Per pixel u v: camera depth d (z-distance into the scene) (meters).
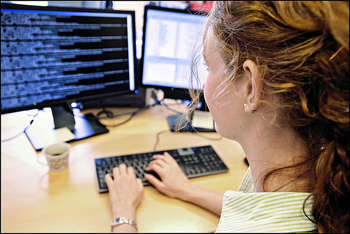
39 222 0.64
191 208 0.71
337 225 0.31
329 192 0.31
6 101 0.83
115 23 0.94
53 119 0.98
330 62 0.28
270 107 0.34
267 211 0.35
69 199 0.71
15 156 0.85
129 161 0.84
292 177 0.36
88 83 0.96
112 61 0.98
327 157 0.31
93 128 1.02
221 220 0.40
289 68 0.30
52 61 0.86
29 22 0.79
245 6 0.33
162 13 0.98
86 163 0.84
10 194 0.71
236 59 0.35
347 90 0.29
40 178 0.77
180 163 0.85
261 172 0.39
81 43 0.90
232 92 0.38
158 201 0.73
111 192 0.71
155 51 1.04
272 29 0.31
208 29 0.42
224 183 0.81
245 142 0.41
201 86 0.58
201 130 1.07
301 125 0.32
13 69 0.81
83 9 0.86
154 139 1.00
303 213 0.33
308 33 0.29
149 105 1.25
